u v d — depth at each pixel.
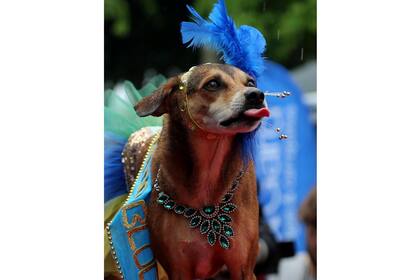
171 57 12.22
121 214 5.24
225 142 5.00
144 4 11.51
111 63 12.02
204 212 5.09
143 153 5.96
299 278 7.96
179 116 5.03
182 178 5.04
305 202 7.63
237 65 5.16
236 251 5.11
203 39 5.16
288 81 8.48
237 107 4.71
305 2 10.46
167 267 5.21
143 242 5.19
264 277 7.25
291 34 10.64
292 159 8.41
